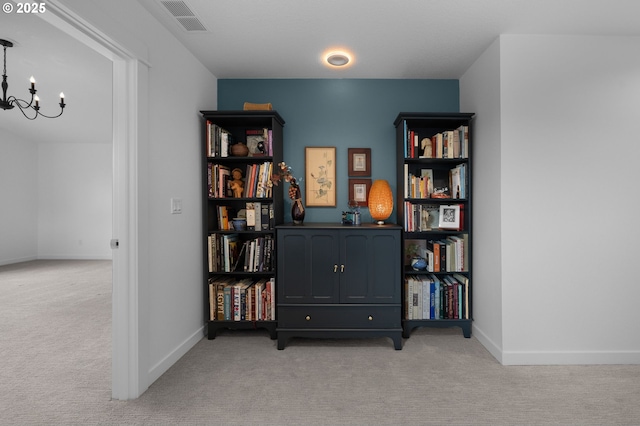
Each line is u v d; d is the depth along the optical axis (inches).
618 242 93.1
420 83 126.6
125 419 67.8
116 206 74.7
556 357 92.7
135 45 74.4
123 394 74.5
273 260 111.2
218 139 112.1
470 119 113.0
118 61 74.5
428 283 111.7
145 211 78.2
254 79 126.6
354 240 104.0
